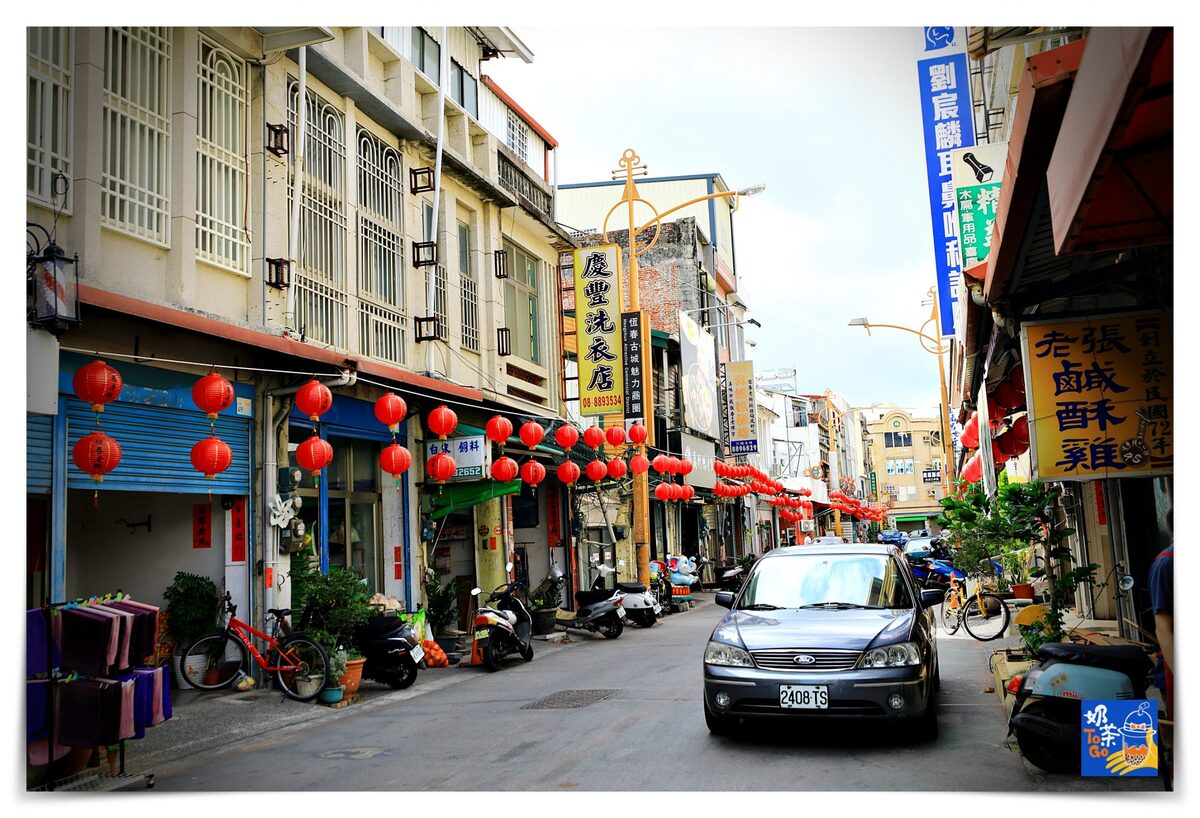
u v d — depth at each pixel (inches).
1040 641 337.1
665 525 1104.8
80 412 331.9
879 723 293.6
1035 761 230.8
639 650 547.5
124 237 353.7
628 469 775.7
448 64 635.5
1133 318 270.1
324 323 470.9
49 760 228.8
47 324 262.2
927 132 529.7
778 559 332.8
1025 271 270.7
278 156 439.8
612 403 775.7
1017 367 396.5
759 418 1808.6
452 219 620.4
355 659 386.9
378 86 548.4
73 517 436.5
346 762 274.4
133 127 363.6
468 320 640.4
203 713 349.4
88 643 230.4
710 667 274.7
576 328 807.7
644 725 307.7
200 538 422.0
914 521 3474.4
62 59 329.7
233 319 411.8
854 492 2770.7
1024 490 525.0
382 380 490.6
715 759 255.9
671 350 1142.3
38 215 316.2
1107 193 194.1
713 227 1534.2
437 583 564.7
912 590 311.3
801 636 271.3
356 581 432.5
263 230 424.5
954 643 537.0
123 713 230.2
